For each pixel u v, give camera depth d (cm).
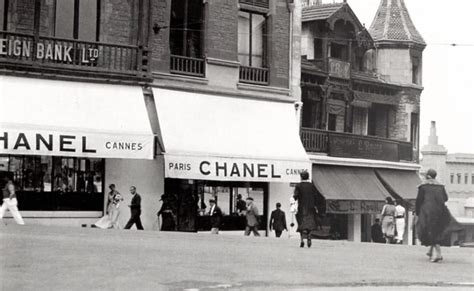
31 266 1452
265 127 3428
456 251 2511
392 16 4972
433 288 1434
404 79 4859
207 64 3281
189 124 3138
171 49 3216
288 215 3575
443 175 7812
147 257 1694
